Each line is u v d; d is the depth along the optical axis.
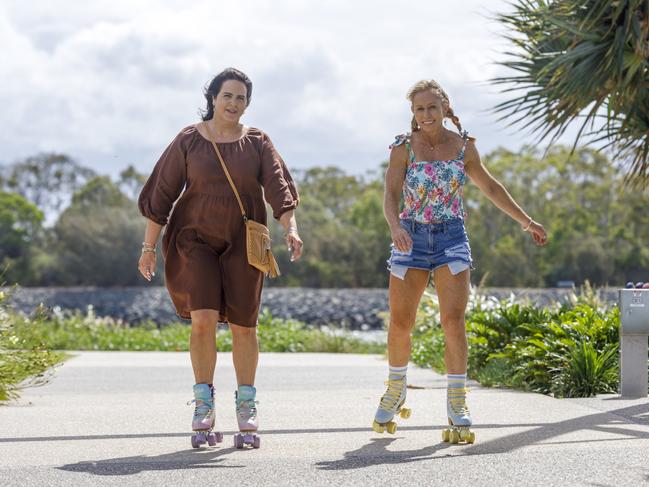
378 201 163.88
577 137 14.33
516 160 144.38
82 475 6.80
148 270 8.46
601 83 13.77
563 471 6.80
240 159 8.30
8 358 13.02
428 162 8.33
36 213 166.38
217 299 8.20
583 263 134.00
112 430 9.22
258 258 8.19
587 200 144.50
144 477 6.72
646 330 11.61
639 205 138.38
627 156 15.05
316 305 95.25
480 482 6.47
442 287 8.27
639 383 11.66
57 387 15.37
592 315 14.27
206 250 8.28
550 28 14.62
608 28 13.89
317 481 6.55
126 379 16.97
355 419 9.87
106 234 146.88
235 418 10.31
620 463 7.08
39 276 149.75
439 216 8.30
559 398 11.72
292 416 10.14
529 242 137.25
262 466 7.11
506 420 9.47
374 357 23.98
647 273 135.75
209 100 8.52
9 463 7.31
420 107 8.32
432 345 20.75
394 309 8.44
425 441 8.28
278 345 29.50
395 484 6.43
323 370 18.83
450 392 8.21
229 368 19.66
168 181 8.36
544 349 13.45
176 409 11.08
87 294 120.94
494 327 16.08
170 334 32.22
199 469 7.00
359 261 143.62
